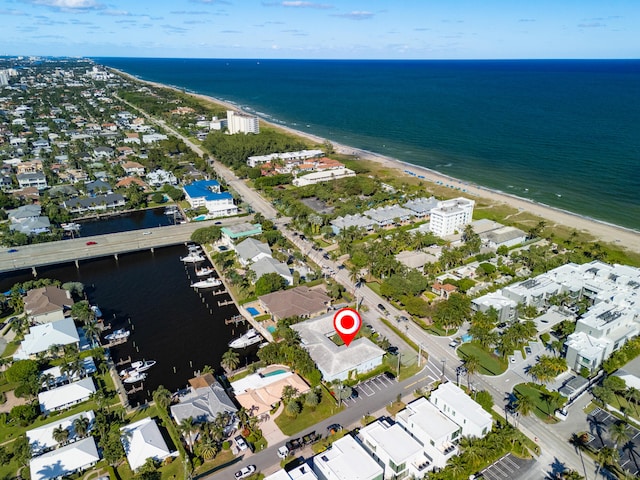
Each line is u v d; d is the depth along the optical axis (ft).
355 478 346.54
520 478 372.38
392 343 550.77
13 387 473.26
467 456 372.38
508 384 483.92
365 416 434.30
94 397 447.01
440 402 428.15
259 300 627.46
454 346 546.26
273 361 510.58
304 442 403.95
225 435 412.98
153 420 422.41
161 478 369.91
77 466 374.02
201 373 502.38
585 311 607.37
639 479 361.10
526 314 596.29
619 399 460.55
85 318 563.07
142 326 595.47
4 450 391.24
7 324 582.76
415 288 635.25
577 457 393.91
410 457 369.50
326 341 517.55
